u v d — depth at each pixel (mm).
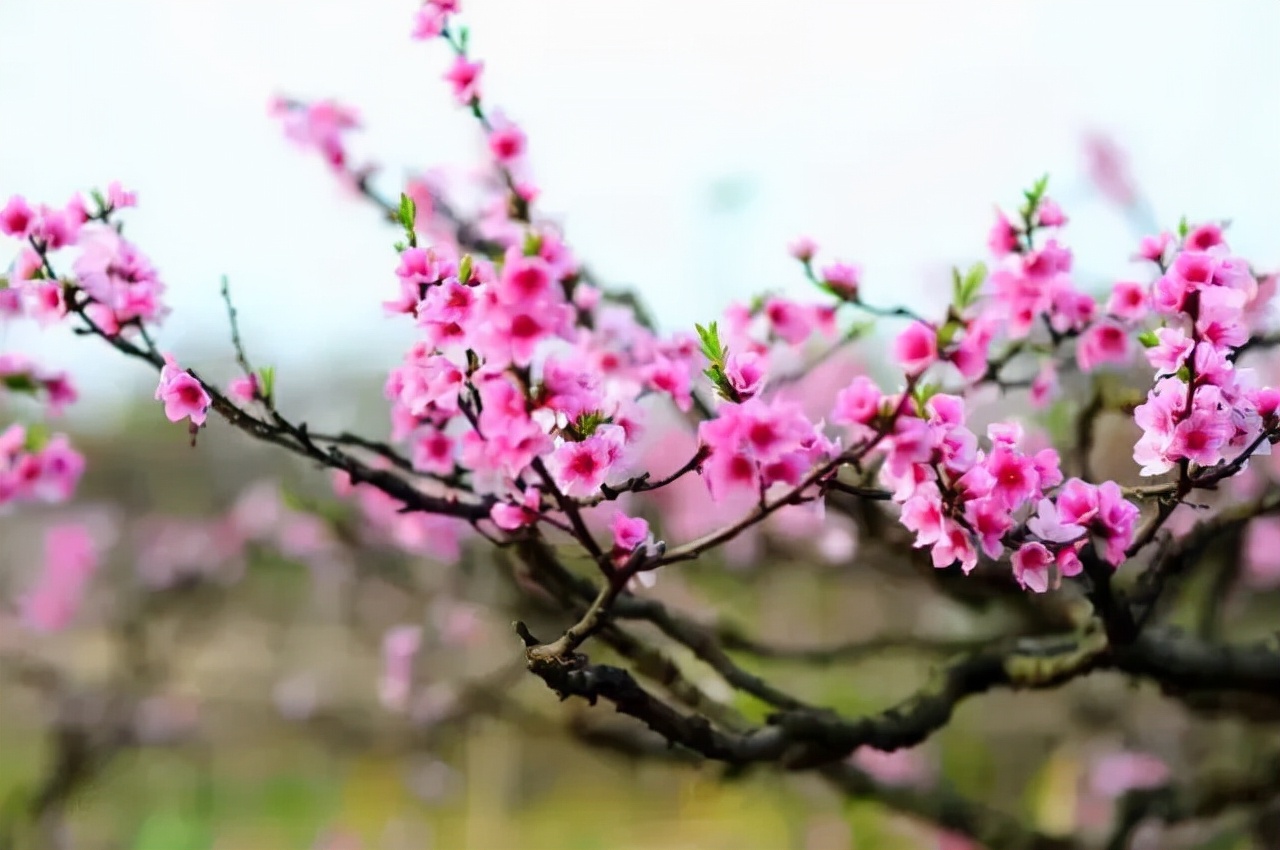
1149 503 2686
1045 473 2586
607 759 3459
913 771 5406
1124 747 5246
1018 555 2582
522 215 2924
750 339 2955
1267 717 2975
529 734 3297
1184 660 2766
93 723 4832
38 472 3016
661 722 2639
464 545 3154
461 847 6812
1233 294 2578
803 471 2541
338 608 5367
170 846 6641
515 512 2656
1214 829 4148
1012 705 5766
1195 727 4945
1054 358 2877
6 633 5680
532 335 2531
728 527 2555
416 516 3102
